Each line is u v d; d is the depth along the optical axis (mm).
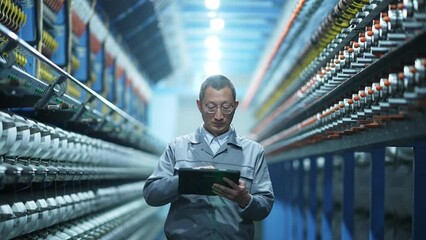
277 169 12594
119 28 9789
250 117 18938
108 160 6613
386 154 4887
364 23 4148
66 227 5094
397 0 3582
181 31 13141
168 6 10742
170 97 17000
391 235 4855
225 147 3668
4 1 4086
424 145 4035
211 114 3619
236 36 14562
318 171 8328
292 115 7281
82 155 5160
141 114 13516
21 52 4098
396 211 4770
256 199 3508
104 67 8000
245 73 18125
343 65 4504
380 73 3672
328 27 5148
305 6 6316
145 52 12414
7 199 3561
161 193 3521
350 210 5738
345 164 5781
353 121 4227
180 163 3676
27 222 3707
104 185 7203
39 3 4613
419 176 4094
